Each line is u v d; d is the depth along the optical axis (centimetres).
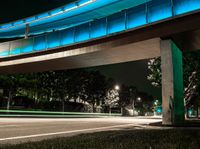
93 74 7488
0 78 4609
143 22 2402
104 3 3400
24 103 6062
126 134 994
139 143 680
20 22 4503
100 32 2859
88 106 7819
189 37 2191
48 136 1091
